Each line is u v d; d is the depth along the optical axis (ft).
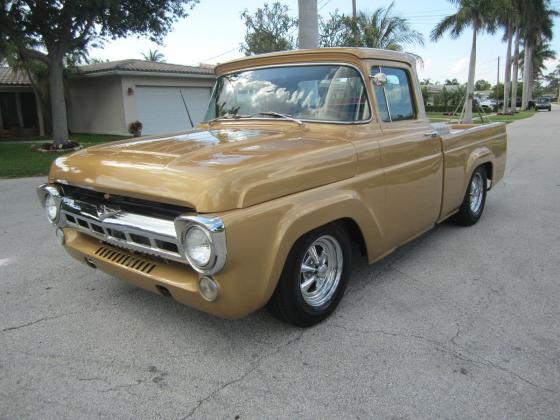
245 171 8.70
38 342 10.51
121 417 8.11
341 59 12.30
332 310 11.44
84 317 11.65
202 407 8.34
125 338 10.66
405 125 13.52
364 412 8.13
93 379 9.16
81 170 10.47
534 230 18.34
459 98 135.54
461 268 14.49
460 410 8.13
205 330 10.96
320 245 10.94
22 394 8.73
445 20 94.17
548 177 29.86
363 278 13.78
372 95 12.39
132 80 66.03
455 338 10.42
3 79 72.79
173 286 9.09
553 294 12.60
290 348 10.12
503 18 116.88
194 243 8.23
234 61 14.24
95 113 71.82
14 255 16.16
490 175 19.92
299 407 8.29
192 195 8.27
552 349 9.94
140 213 9.47
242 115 13.52
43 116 74.13
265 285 9.08
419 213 13.98
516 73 144.77
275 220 9.00
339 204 10.34
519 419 7.91
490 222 19.57
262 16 54.49
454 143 15.94
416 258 15.37
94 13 45.39
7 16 43.68
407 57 14.07
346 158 10.79
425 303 12.15
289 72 13.03
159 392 8.76
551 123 90.84
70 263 15.34
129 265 9.96
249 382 9.01
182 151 9.93
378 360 9.63
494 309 11.78
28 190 28.37
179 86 71.82
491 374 9.11
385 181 12.00
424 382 8.89
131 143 11.52
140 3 48.60
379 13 59.21
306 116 12.36
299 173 9.62
